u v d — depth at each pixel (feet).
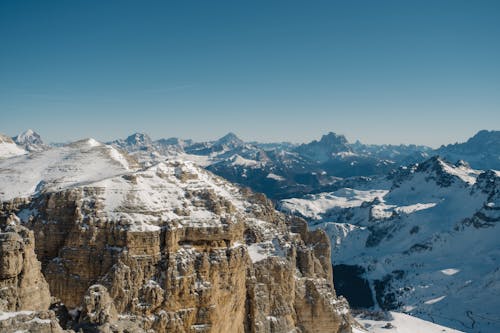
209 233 346.33
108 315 244.83
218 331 335.26
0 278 230.68
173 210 351.25
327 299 460.96
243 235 429.38
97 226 325.83
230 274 350.84
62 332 210.38
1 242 232.94
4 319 200.23
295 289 445.78
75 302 314.55
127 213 333.21
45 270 322.55
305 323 444.55
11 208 356.79
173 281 317.63
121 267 309.01
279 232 483.10
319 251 541.75
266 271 416.46
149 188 362.33
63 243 337.31
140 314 305.12
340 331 468.34
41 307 248.93
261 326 389.80
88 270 318.45
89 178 390.83
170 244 327.47
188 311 319.27
